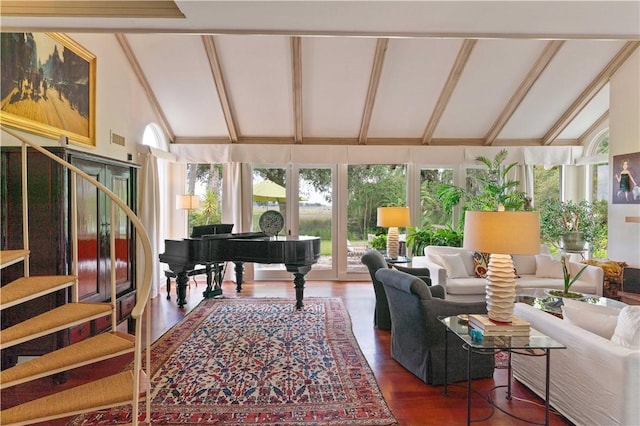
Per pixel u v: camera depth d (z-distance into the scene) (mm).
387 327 4336
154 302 5535
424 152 6828
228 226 5723
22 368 1938
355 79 5656
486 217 2486
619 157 5539
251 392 2900
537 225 2461
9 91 3086
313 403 2744
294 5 2352
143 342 3912
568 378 2488
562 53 5246
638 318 2178
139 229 2217
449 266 5125
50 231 2961
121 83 4984
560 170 7215
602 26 2625
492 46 5152
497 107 6273
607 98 6066
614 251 5672
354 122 6574
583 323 2564
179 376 3160
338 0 2309
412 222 7043
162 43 4992
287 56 5238
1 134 3037
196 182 7043
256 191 7051
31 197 2973
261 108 6211
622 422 2086
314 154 6773
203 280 7090
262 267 7020
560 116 6461
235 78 5605
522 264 5371
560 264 5164
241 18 2561
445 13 2455
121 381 2164
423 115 6438
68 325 2141
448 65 5457
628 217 5375
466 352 3084
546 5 2352
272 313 4930
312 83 5723
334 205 7078
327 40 5000
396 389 2969
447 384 3020
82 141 4074
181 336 4086
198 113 6242
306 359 3508
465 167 7109
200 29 2740
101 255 3490
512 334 2492
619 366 2100
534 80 5648
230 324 4488
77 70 3994
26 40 3266
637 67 5238
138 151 5520
